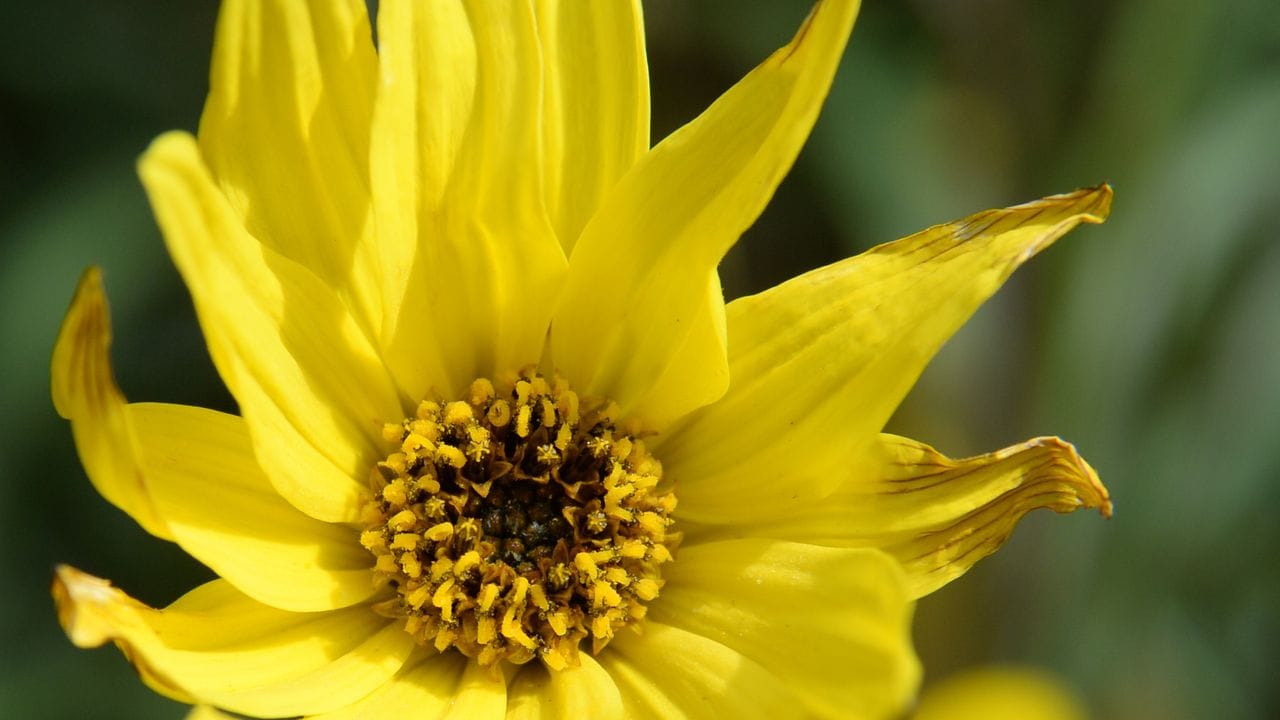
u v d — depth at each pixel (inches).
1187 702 9.7
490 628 7.7
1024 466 7.7
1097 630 9.7
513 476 7.9
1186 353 9.8
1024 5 9.7
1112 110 9.7
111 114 9.9
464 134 7.6
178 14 10.0
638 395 7.9
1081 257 9.6
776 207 9.9
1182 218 9.7
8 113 9.8
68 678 9.4
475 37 7.6
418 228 7.7
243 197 7.6
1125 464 9.7
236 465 7.6
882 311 7.7
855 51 9.8
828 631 7.6
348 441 7.8
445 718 7.6
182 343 9.7
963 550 7.7
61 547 9.5
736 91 7.7
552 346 7.9
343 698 7.5
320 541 7.7
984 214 7.7
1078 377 9.7
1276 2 9.7
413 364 7.8
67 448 9.6
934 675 9.3
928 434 9.5
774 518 7.8
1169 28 9.6
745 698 7.6
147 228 9.7
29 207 9.7
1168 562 9.7
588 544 7.8
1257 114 9.7
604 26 7.8
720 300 7.6
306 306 7.6
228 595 7.6
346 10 7.6
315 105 7.7
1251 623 9.8
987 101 9.8
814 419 7.7
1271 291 9.7
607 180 7.8
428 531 7.7
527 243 7.8
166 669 7.2
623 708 7.7
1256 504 9.7
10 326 9.5
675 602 7.8
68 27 9.9
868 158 9.7
